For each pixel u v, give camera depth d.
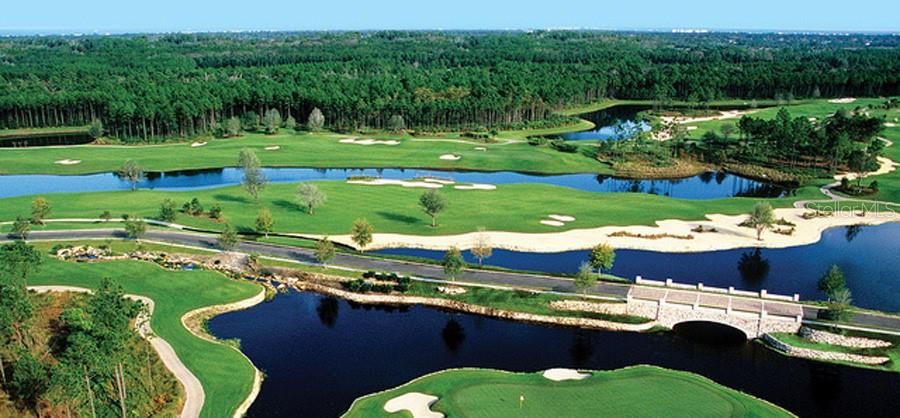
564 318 96.69
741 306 96.25
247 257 116.69
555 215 141.88
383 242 125.19
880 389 80.00
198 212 138.88
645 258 121.31
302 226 133.00
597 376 79.88
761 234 133.75
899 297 105.88
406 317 98.81
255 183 147.75
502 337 92.75
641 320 96.25
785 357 87.75
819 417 73.81
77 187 173.75
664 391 76.19
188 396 75.12
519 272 110.38
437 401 74.31
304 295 105.50
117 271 107.62
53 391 65.81
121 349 66.38
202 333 91.50
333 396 77.19
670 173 193.00
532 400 74.06
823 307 96.62
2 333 73.38
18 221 121.94
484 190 161.38
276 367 83.56
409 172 193.00
